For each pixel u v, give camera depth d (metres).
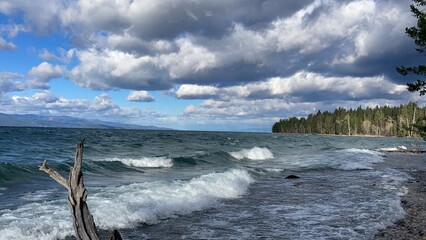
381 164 31.33
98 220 9.60
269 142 68.50
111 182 16.64
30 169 17.88
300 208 12.69
